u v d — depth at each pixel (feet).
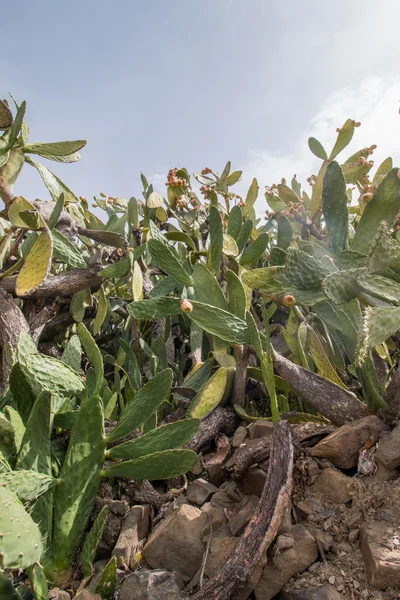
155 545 3.64
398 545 3.01
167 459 3.80
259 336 4.61
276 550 3.14
